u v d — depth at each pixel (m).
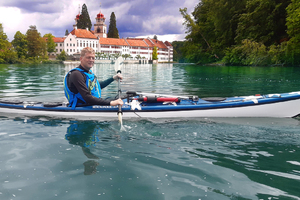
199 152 2.52
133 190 1.79
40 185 1.86
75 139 2.92
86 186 1.85
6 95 6.46
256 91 7.49
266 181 1.92
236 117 3.98
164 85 9.23
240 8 33.81
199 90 7.82
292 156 2.41
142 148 2.63
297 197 1.69
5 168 2.13
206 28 39.19
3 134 3.10
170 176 2.00
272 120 3.81
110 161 2.30
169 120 3.82
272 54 25.02
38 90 7.49
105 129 3.35
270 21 28.11
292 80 10.54
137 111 3.95
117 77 4.39
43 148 2.62
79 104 4.04
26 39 72.50
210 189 1.81
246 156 2.42
